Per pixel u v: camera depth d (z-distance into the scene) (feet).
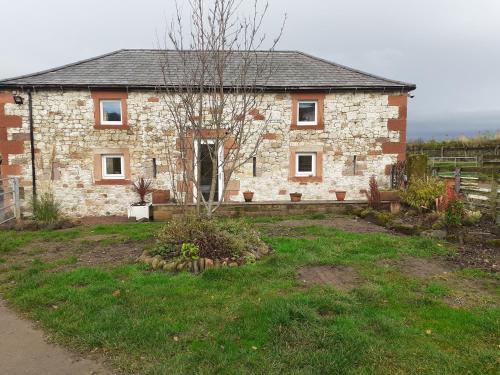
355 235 21.97
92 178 33.78
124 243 21.13
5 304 13.01
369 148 35.40
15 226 26.25
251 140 34.45
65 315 11.73
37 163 33.14
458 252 18.60
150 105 33.58
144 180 33.91
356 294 13.16
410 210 28.73
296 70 36.52
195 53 22.29
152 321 11.16
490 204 25.13
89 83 32.48
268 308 11.69
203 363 9.27
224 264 15.85
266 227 24.81
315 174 35.70
